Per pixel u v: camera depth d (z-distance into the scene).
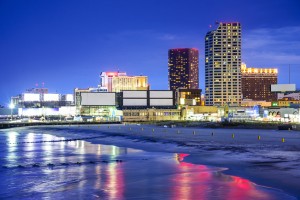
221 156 64.44
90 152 75.75
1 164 58.66
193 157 64.38
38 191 39.06
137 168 53.25
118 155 69.75
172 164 56.72
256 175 45.81
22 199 35.97
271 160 58.06
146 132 140.00
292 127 150.62
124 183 42.66
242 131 142.25
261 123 177.62
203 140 98.31
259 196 35.75
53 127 194.75
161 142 95.88
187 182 42.78
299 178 43.66
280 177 44.28
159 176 46.72
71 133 147.12
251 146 79.69
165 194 37.25
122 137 118.69
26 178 46.19
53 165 56.72
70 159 64.38
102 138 116.75
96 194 37.56
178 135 120.50
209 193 37.31
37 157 67.81
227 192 37.53
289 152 68.00
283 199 34.53
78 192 38.44
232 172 48.34
